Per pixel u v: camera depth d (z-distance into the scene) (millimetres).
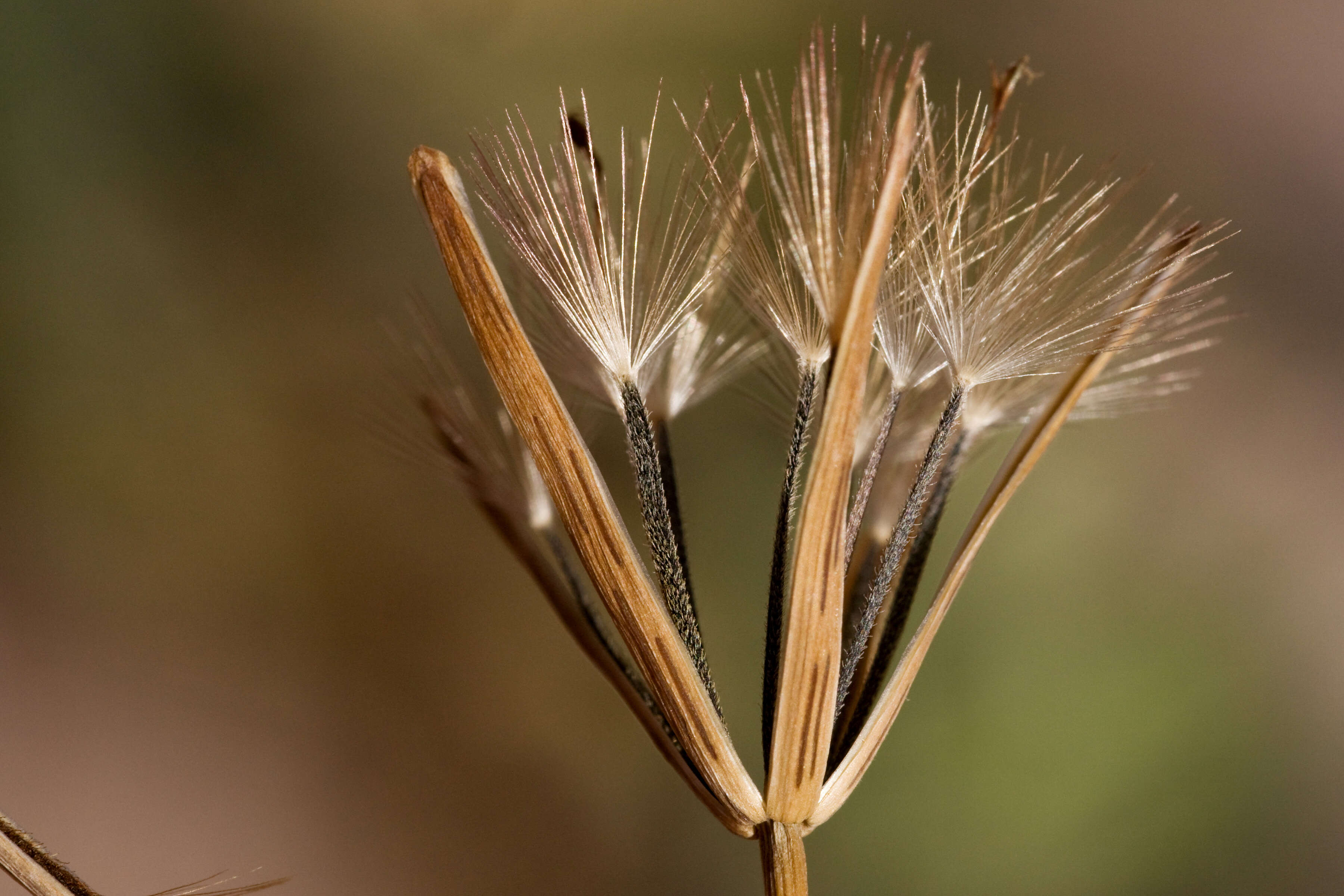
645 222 81
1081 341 81
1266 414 170
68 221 173
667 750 82
